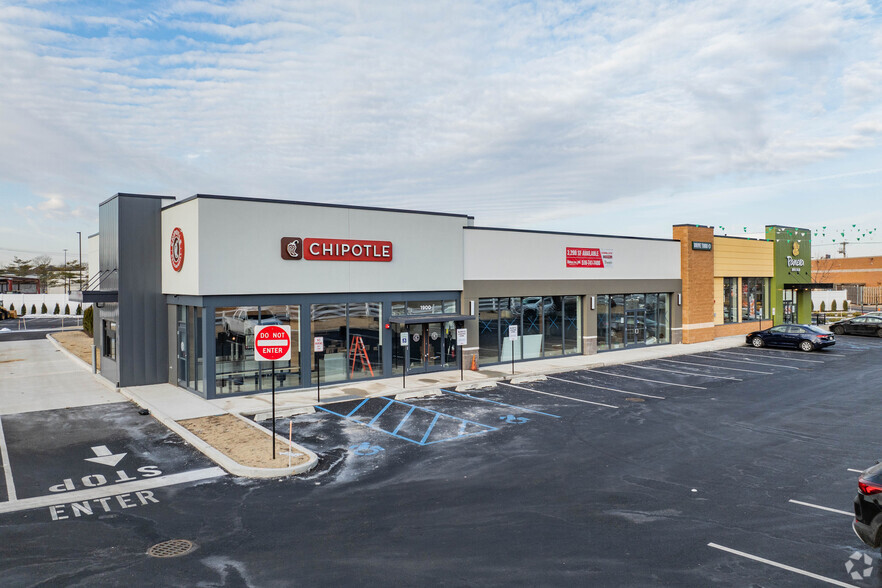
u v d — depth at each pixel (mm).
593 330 27531
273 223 18281
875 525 7031
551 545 7984
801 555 7645
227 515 9133
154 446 12945
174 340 19656
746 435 13656
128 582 7070
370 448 12727
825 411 16047
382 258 20641
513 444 13000
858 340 34031
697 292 32562
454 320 21312
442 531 8469
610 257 28359
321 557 7688
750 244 37312
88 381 21266
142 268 19766
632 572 7211
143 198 19844
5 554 7840
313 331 19219
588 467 11383
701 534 8312
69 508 9469
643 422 14938
